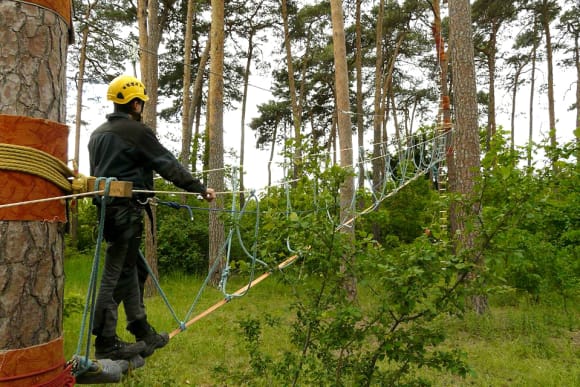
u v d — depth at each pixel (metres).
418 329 3.92
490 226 3.83
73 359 2.88
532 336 9.52
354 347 4.23
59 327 2.59
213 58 14.91
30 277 2.42
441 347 8.95
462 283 3.81
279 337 9.14
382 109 28.38
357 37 25.42
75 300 8.20
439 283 3.99
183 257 17.31
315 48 30.11
